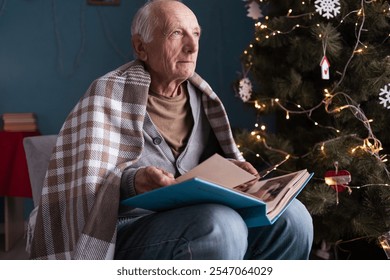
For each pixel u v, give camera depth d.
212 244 1.14
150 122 1.44
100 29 3.30
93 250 1.20
